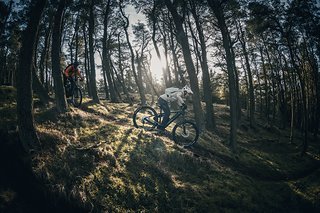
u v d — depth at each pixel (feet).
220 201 35.19
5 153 28.66
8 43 95.91
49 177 27.20
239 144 77.25
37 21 31.63
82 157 31.71
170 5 62.08
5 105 38.27
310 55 119.75
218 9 69.51
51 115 39.22
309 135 126.62
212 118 80.38
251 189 42.09
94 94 66.44
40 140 31.53
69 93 47.14
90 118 43.96
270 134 110.73
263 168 59.47
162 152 39.91
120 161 34.45
